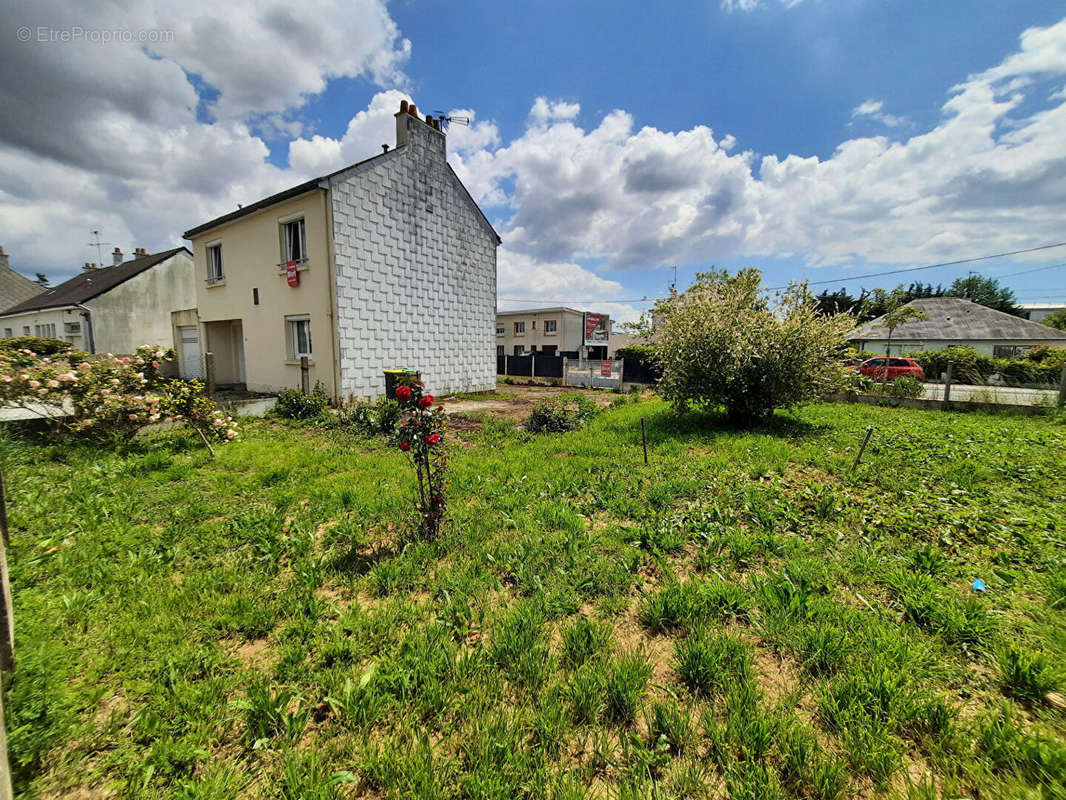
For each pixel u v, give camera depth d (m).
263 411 9.88
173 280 20.38
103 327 18.39
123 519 3.75
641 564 3.06
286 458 5.93
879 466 5.34
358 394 11.25
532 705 1.80
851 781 1.49
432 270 13.19
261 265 12.23
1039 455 5.73
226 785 1.46
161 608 2.47
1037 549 3.12
